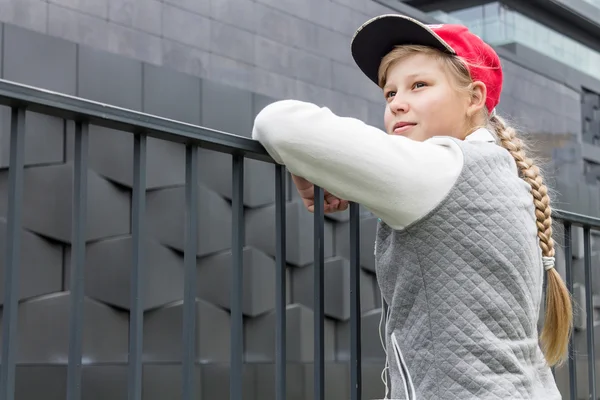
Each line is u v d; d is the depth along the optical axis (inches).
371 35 65.8
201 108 183.5
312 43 204.4
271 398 183.2
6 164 153.5
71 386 49.3
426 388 56.7
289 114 57.1
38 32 158.9
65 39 163.3
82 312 50.3
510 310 56.9
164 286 173.9
